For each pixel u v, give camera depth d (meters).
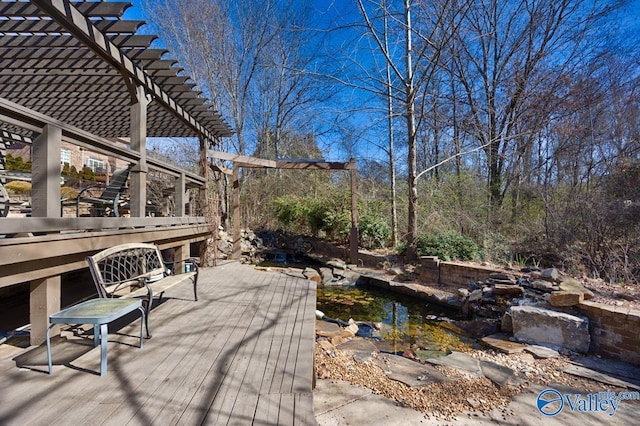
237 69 15.09
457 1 7.52
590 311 3.43
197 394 1.78
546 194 7.33
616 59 8.16
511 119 10.00
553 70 9.16
